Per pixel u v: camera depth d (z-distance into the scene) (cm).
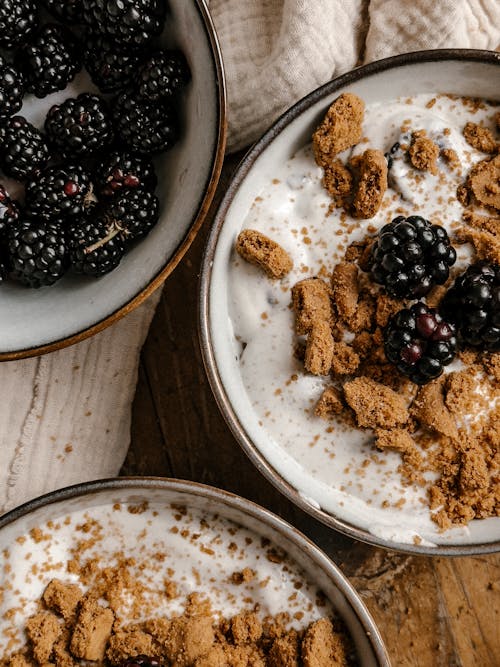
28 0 38
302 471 39
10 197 40
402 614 42
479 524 38
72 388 42
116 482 37
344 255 39
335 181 39
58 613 39
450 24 40
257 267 39
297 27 40
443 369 37
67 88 40
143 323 43
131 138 38
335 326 38
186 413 43
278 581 39
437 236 37
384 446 38
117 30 37
